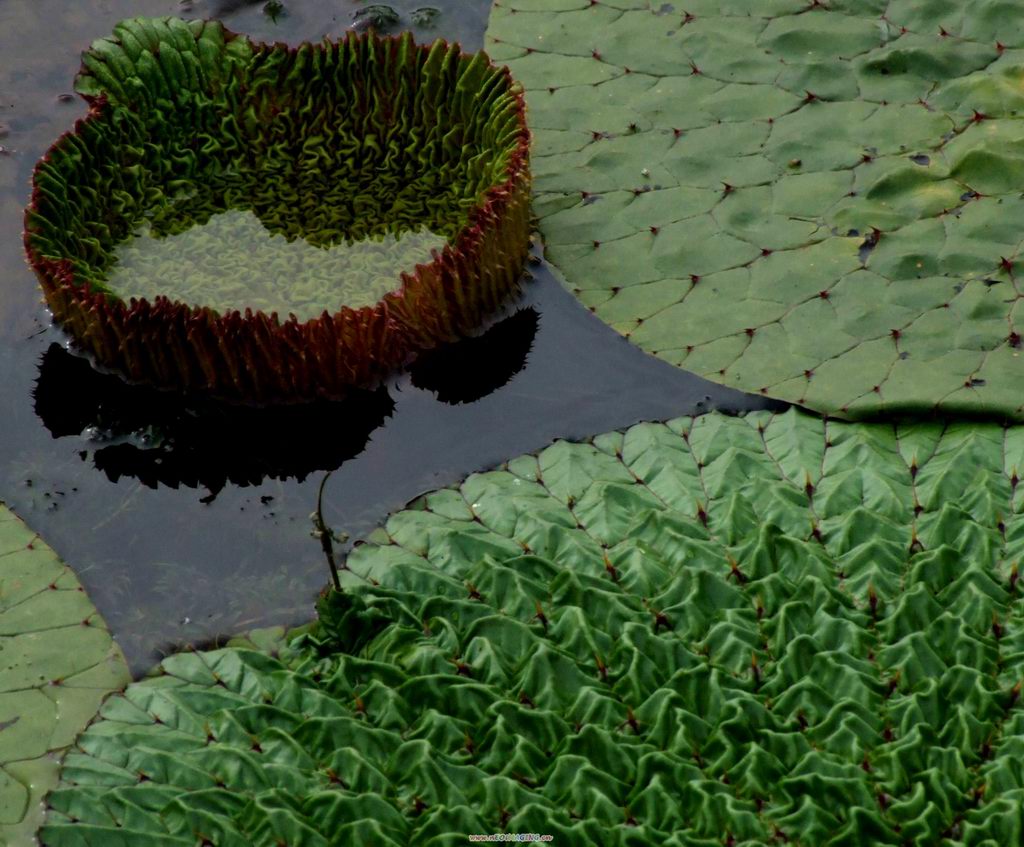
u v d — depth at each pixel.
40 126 4.82
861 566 3.58
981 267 4.23
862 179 4.52
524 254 4.40
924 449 3.87
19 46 5.09
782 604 3.48
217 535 3.83
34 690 3.43
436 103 4.67
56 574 3.71
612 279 4.36
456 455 4.00
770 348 4.13
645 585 3.55
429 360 4.24
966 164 4.47
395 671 3.38
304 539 3.81
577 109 4.84
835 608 3.45
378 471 3.97
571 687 3.32
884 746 3.16
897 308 4.17
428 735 3.24
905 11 4.95
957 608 3.46
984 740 3.17
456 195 4.61
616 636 3.45
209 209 4.60
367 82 4.72
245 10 5.22
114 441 4.06
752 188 4.55
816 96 4.78
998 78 4.70
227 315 3.90
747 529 3.70
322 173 4.72
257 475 3.97
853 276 4.27
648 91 4.88
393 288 4.31
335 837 3.05
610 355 4.20
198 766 3.23
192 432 4.08
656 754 3.13
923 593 3.44
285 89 4.79
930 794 3.04
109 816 3.14
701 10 5.09
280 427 4.09
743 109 4.78
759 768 3.11
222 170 4.73
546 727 3.23
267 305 4.26
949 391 3.95
